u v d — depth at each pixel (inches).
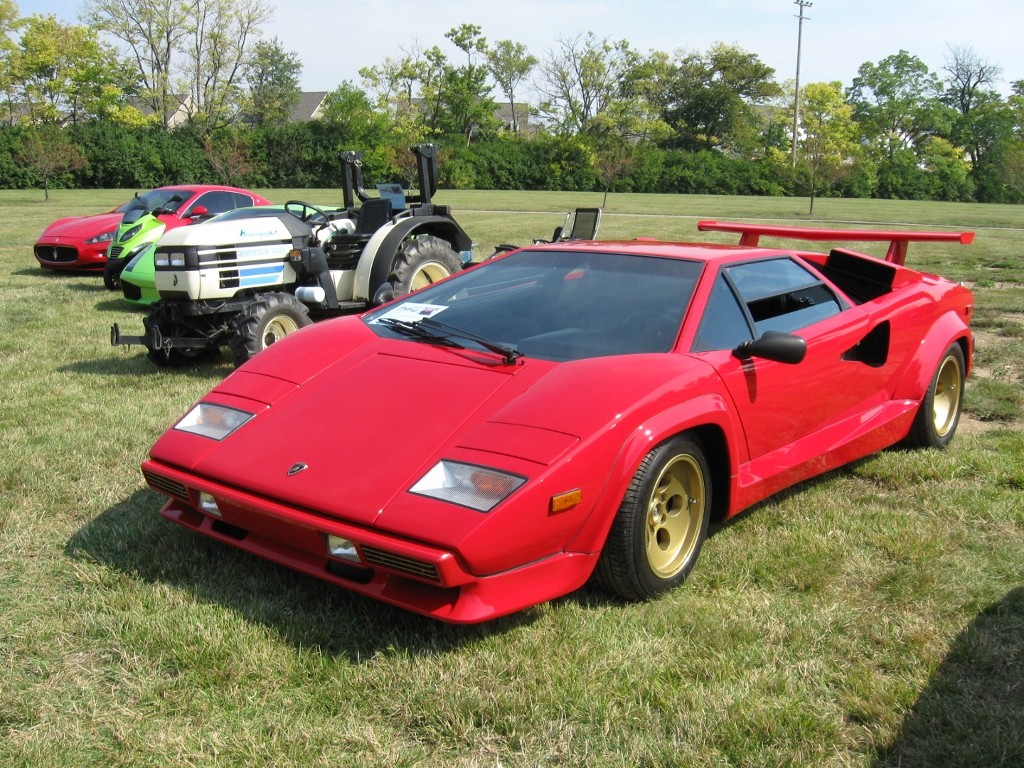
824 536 141.8
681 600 119.4
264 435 119.7
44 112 2469.2
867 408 168.9
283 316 262.1
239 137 2146.9
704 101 3415.4
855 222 1110.4
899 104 3526.1
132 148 1877.5
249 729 89.9
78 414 208.2
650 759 85.9
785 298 152.9
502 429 109.6
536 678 99.4
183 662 101.6
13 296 410.6
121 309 376.5
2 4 2390.5
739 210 1401.3
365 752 86.5
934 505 156.3
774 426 141.2
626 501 112.0
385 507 102.0
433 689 96.5
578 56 3161.9
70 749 86.7
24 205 1208.2
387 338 139.8
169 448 124.0
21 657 103.7
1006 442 192.2
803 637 109.9
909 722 92.7
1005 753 86.9
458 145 2440.9
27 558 130.6
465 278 156.6
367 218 341.7
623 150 2417.6
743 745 88.1
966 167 3208.7
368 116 2453.2
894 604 120.3
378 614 113.6
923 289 186.5
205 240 257.9
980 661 104.7
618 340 130.0
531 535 102.2
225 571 124.1
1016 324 326.3
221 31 2529.5
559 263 152.6
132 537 135.5
